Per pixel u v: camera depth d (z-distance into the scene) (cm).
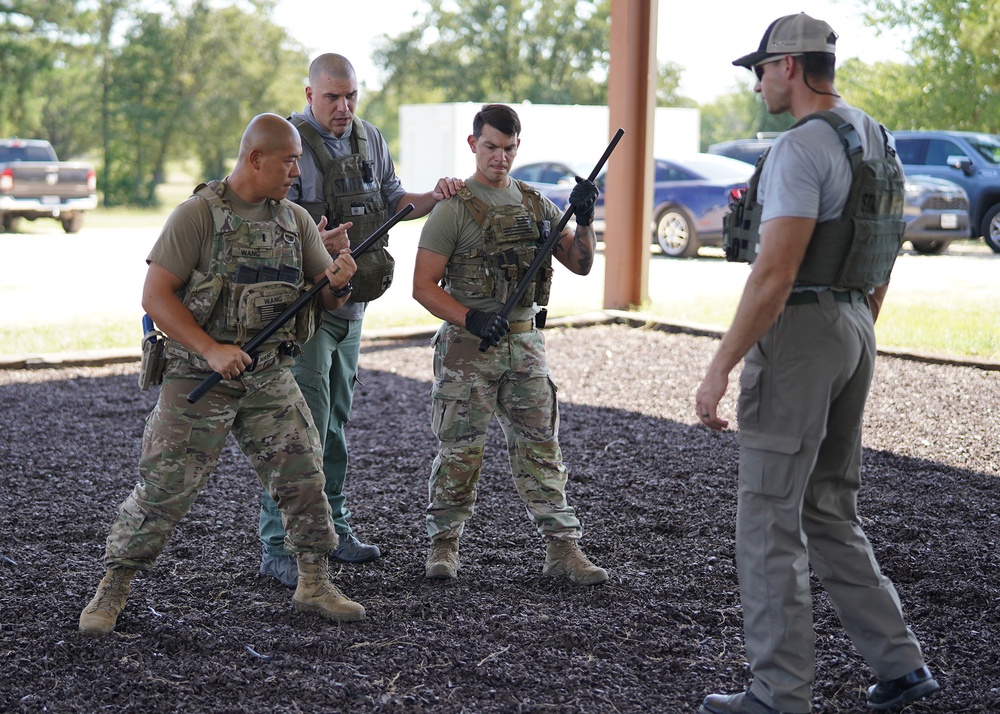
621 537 445
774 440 278
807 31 278
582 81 4488
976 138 1594
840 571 295
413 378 786
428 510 398
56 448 591
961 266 1358
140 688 307
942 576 394
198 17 3819
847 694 307
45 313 1062
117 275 1414
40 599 371
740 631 348
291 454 345
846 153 270
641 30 1009
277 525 392
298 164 379
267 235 328
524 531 452
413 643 336
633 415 670
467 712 293
